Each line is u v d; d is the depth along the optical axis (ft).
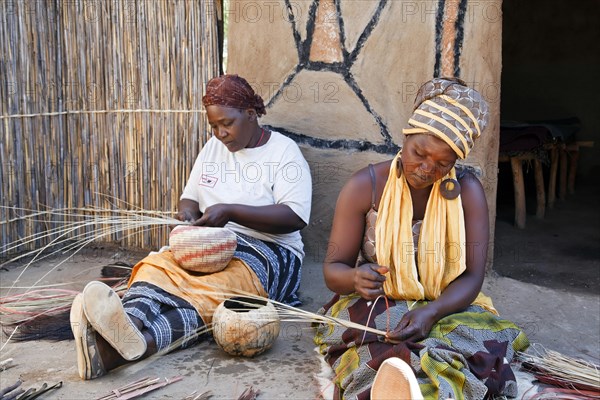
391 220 7.88
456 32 11.44
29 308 10.64
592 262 14.26
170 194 13.73
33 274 12.91
